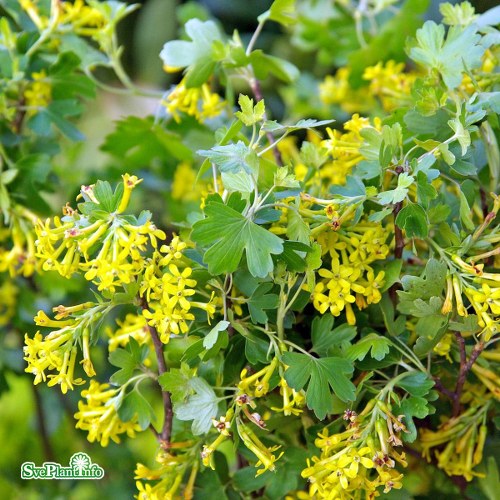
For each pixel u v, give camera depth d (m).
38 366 0.64
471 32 0.68
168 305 0.64
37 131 0.75
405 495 0.67
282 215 0.65
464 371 0.66
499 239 0.65
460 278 0.64
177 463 0.67
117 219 0.63
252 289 0.65
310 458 0.67
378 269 0.67
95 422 0.66
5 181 0.73
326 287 0.65
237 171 0.63
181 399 0.65
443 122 0.67
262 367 0.66
